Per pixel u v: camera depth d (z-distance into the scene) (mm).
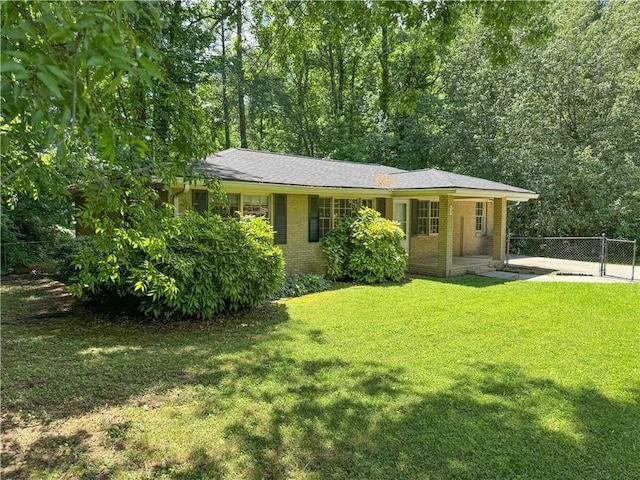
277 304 8523
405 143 21234
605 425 3639
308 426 3590
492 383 4500
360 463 3084
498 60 6262
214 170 9570
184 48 10320
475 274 12938
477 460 3131
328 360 5223
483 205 17672
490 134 18750
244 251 7461
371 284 11055
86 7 1357
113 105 2555
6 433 3484
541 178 17062
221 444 3324
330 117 25938
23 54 1273
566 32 18172
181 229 4113
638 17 18125
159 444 3326
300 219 11523
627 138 17000
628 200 16172
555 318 7363
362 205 13148
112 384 4480
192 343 5957
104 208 3289
